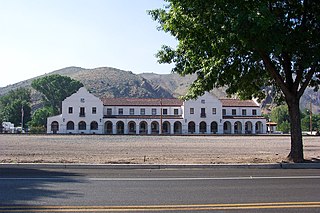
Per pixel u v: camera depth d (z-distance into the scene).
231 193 9.03
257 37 14.05
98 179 11.20
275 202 8.03
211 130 84.69
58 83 115.19
